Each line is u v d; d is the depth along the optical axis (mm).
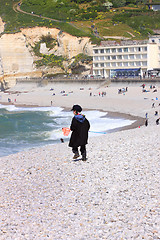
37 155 19984
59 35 152125
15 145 46000
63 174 15305
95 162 16781
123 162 16312
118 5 182250
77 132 16125
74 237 9383
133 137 23266
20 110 93062
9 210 11570
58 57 152750
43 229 9992
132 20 164250
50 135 53969
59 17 169500
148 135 23453
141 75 119875
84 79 123125
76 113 15969
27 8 181375
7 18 171500
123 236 9172
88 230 9719
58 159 18328
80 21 165375
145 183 13078
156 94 90750
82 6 183375
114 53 124625
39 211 11359
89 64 139875
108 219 10273
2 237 9555
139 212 10508
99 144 21625
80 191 12945
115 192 12453
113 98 93875
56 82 133375
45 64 150750
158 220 9852
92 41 143625
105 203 11539
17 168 17031
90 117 71562
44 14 174500
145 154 17484
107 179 14023
